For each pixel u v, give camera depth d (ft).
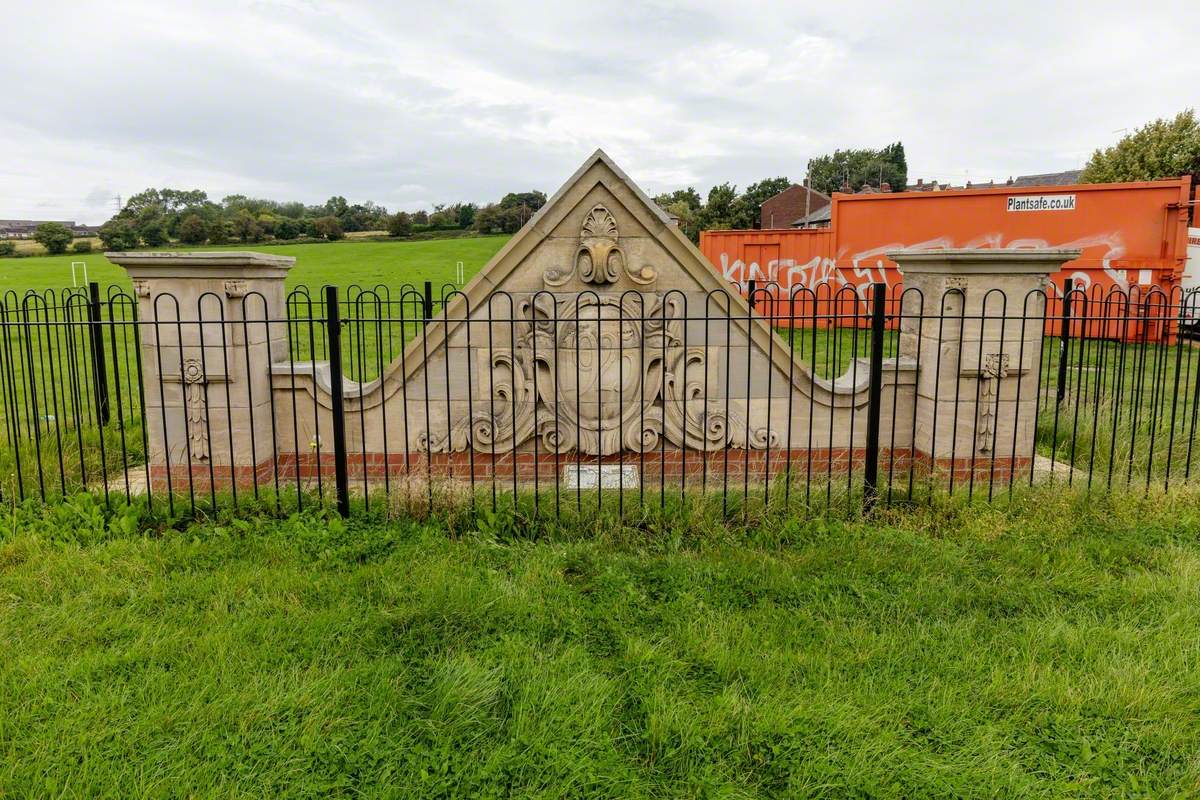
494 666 10.36
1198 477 17.85
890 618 11.84
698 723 9.20
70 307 21.38
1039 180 171.12
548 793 8.11
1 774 8.25
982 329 16.12
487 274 17.02
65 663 10.27
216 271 16.07
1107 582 13.03
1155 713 9.48
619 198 16.83
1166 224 42.11
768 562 13.66
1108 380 31.99
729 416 17.97
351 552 13.98
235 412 16.81
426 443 17.78
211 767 8.43
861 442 18.44
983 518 15.43
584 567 13.65
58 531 14.53
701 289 17.37
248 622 11.37
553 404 17.69
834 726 9.12
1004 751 8.88
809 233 50.60
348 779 8.33
